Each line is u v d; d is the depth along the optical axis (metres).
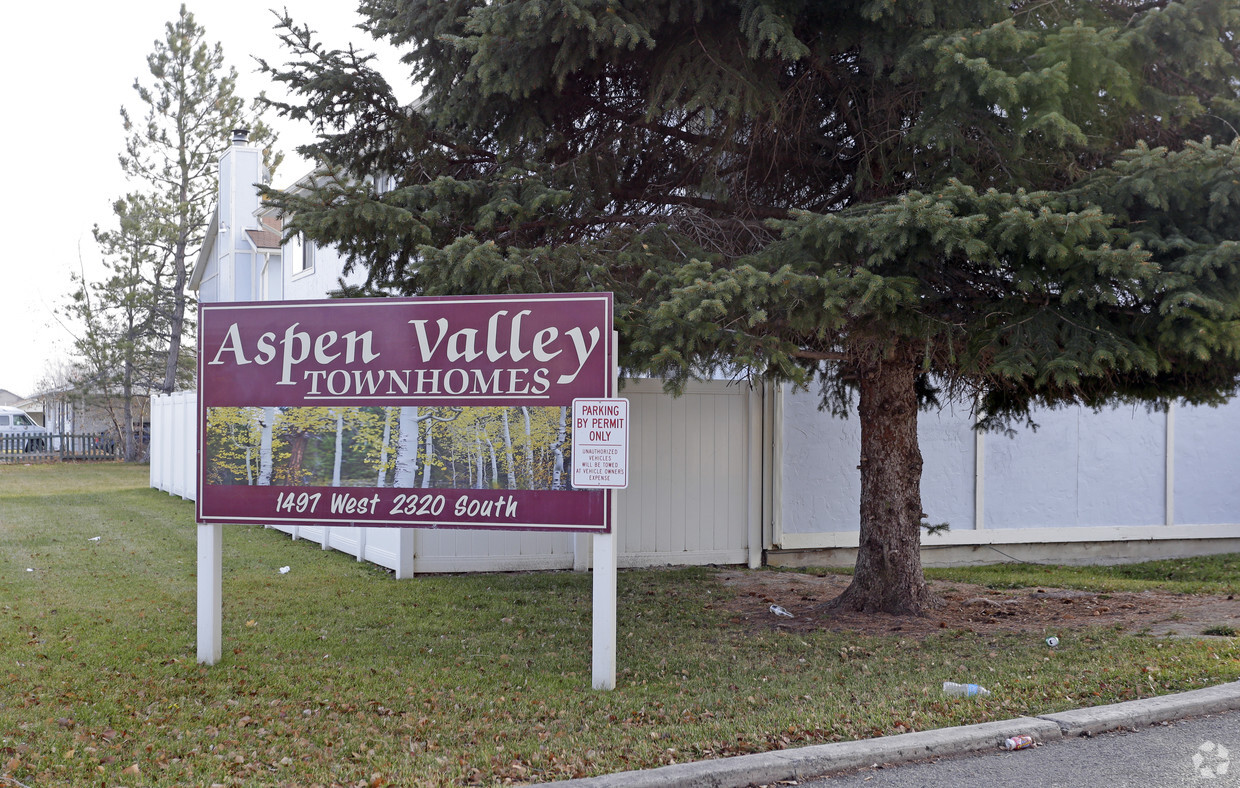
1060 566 13.72
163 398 21.88
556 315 6.59
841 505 12.94
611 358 6.48
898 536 9.05
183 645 7.34
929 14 6.90
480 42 7.17
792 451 12.75
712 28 7.75
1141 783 4.71
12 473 29.25
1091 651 7.24
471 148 8.62
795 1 7.29
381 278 8.68
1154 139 7.84
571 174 8.21
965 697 6.05
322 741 5.27
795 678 6.65
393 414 6.85
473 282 7.21
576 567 11.44
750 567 12.36
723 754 5.07
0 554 11.77
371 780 4.69
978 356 7.15
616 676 6.76
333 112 8.34
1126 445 14.71
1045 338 6.49
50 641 7.33
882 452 9.07
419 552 10.94
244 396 7.02
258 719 5.65
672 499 12.15
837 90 8.34
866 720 5.60
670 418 12.13
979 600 9.56
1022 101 6.60
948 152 7.35
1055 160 7.41
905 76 7.48
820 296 6.47
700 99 7.24
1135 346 6.34
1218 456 15.26
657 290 7.21
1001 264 6.77
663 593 10.23
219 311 7.09
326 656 7.20
